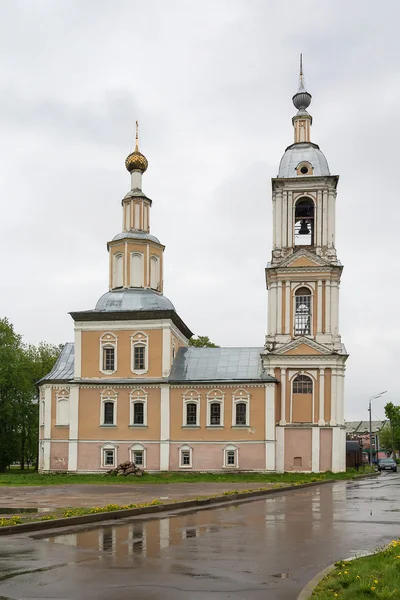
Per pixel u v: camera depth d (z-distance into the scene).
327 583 10.55
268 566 12.88
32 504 25.64
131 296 59.38
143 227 63.12
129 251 61.22
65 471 57.44
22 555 13.87
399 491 36.69
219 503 27.23
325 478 49.56
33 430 74.00
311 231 59.41
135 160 63.94
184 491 34.53
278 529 18.52
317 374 56.09
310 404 56.06
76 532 17.55
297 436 55.72
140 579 11.61
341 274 58.28
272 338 57.22
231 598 10.36
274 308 57.59
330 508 25.39
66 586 11.04
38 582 11.33
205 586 11.13
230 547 15.17
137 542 15.80
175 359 59.81
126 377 57.47
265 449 55.31
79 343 58.38
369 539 16.56
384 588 9.89
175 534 17.30
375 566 11.57
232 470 55.47
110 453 56.94
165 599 10.26
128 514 21.69
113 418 57.28
